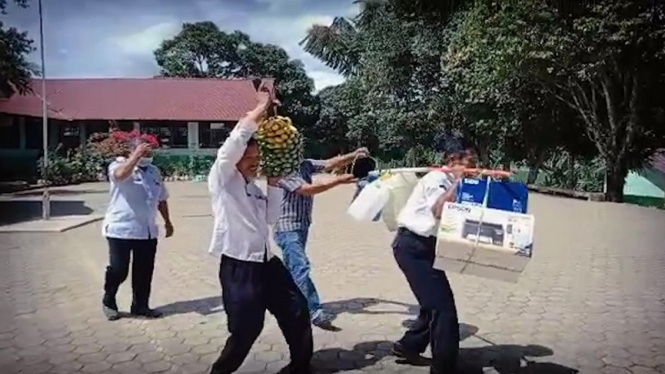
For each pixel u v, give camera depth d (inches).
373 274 279.7
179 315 210.7
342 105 1173.7
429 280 145.7
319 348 176.2
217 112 1109.7
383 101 992.9
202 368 162.6
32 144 1073.5
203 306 222.7
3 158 950.4
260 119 135.0
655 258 320.8
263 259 140.2
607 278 271.7
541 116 788.6
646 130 700.7
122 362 166.7
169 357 170.6
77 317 208.2
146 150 197.9
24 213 546.9
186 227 449.4
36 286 255.3
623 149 690.8
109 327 197.0
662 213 552.1
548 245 364.8
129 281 258.7
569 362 167.0
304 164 185.6
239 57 1256.8
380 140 1074.7
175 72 1246.3
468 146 151.3
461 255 137.9
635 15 579.5
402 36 941.8
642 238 393.4
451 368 145.1
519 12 631.8
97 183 984.3
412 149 994.1
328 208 601.0
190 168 1095.6
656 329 196.1
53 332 192.1
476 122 845.2
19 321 203.5
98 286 254.5
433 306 144.7
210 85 1162.6
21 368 162.1
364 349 175.5
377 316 209.0
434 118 942.4
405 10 938.7
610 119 685.9
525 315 211.9
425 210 146.3
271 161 140.7
